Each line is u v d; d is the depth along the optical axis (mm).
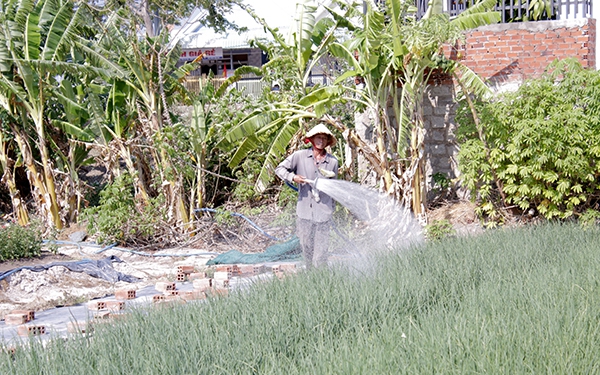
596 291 5895
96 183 20312
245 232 13844
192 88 24688
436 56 12625
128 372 4430
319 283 6562
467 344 4430
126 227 13617
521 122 11430
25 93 15977
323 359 4402
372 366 4219
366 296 5875
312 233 8695
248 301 6062
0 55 15211
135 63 14898
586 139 11242
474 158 12148
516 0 14852
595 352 4309
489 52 13578
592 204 12117
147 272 11344
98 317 6812
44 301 9141
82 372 4414
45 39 16266
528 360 4191
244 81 23250
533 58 13438
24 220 16547
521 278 6555
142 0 16094
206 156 15086
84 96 17688
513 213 12594
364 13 14102
